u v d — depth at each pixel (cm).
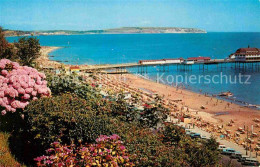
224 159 3111
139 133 1074
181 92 7669
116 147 815
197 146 1227
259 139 4241
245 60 11506
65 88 1555
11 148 1111
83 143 971
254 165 3036
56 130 994
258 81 9156
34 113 1084
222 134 4425
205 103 6550
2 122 1269
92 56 17962
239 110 5956
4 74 1373
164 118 1468
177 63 11506
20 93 1260
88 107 1138
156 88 8144
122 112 1401
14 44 2962
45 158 812
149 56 17825
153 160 831
